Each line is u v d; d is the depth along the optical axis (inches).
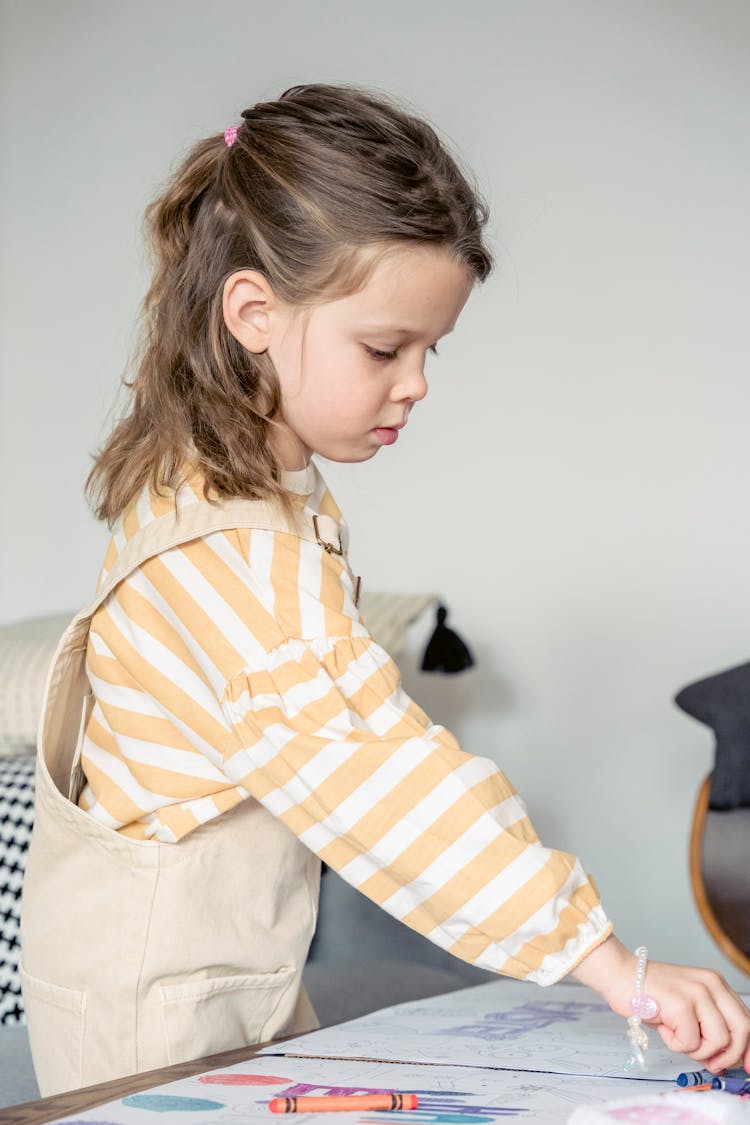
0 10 100.5
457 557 88.7
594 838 85.1
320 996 60.2
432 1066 26.5
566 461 86.3
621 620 84.8
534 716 86.7
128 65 97.2
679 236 83.8
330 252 29.4
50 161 99.3
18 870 61.0
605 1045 29.7
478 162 88.1
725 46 83.0
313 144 30.5
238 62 94.2
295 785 26.9
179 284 33.3
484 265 31.4
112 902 31.2
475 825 25.6
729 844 61.1
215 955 31.3
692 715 63.9
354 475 91.1
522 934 25.2
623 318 85.0
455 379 89.0
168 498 31.5
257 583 29.4
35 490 99.3
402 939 73.4
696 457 83.3
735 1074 26.7
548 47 86.7
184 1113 21.4
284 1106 21.6
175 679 30.5
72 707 33.2
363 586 90.7
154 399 33.0
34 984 32.5
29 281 99.7
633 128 84.9
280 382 31.4
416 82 89.6
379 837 26.0
